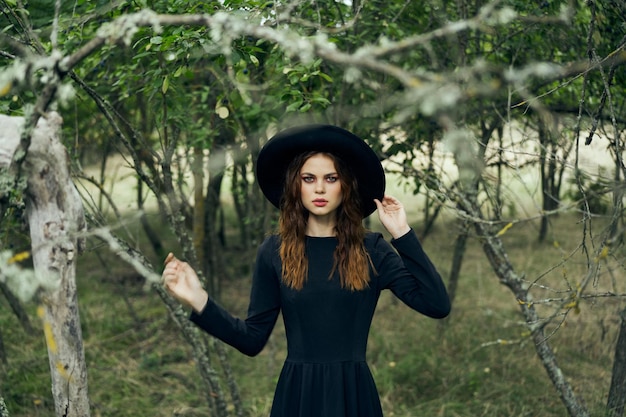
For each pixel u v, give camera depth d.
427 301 2.16
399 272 2.24
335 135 2.18
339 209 2.27
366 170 2.23
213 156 3.59
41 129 1.58
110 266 7.30
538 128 3.25
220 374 4.59
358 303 2.21
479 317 5.35
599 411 3.37
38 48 1.98
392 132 3.70
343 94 3.39
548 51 3.44
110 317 5.54
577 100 3.60
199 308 2.04
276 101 3.44
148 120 4.92
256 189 4.80
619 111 3.16
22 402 3.96
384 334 5.13
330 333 2.18
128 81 3.30
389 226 2.19
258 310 2.28
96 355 4.79
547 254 6.90
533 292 5.63
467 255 7.56
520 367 4.37
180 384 4.43
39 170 1.57
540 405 3.85
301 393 2.17
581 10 3.20
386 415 3.97
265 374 4.59
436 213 5.50
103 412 3.95
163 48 2.37
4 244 3.21
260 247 2.34
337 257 2.21
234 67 2.79
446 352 4.77
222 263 6.79
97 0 2.62
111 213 7.04
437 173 3.73
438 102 1.11
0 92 1.37
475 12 3.26
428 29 3.59
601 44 2.92
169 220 2.93
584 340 4.56
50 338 1.55
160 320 5.30
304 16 3.10
